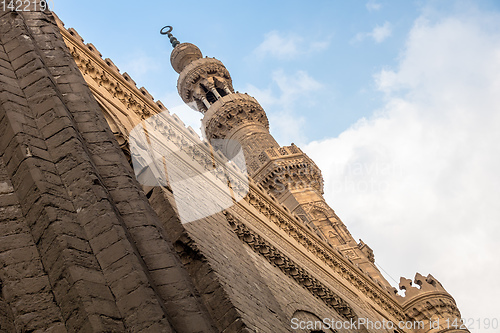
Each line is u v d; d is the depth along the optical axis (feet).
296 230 98.07
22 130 38.81
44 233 34.30
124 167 41.45
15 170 37.27
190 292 36.29
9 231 34.94
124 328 31.60
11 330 32.32
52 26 50.85
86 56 73.36
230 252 63.82
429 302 123.95
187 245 55.93
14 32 46.26
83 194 36.40
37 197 35.53
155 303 32.45
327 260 103.55
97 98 69.00
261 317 56.95
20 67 43.73
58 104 40.78
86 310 30.94
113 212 35.94
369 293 112.27
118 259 33.76
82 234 34.78
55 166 37.83
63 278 32.48
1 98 40.47
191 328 34.76
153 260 36.88
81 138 40.75
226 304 52.85
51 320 31.50
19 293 32.40
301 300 80.64
